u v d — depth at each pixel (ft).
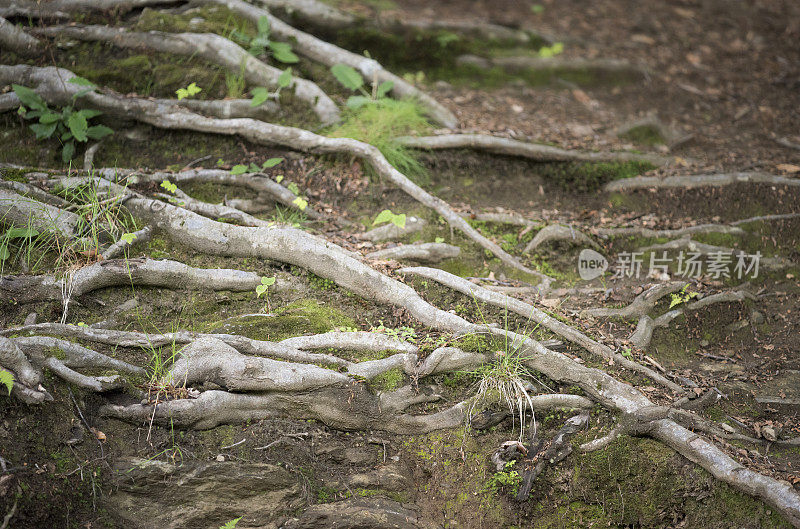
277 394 12.76
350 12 22.27
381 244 16.47
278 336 13.65
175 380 12.55
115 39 18.76
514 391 13.52
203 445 12.25
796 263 18.21
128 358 12.82
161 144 17.78
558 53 24.89
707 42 27.86
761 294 17.53
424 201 17.40
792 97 24.66
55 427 11.65
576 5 30.19
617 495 13.23
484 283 16.07
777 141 22.21
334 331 13.78
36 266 13.85
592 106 23.22
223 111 18.28
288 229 15.21
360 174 17.99
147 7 19.67
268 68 19.20
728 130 22.85
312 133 17.93
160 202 15.29
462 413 13.41
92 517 11.43
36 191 14.92
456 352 13.73
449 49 23.39
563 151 19.80
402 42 22.70
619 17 29.37
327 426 13.07
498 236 17.51
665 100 24.20
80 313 13.47
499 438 13.38
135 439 12.03
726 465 12.74
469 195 18.79
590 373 13.87
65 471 11.41
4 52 17.99
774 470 13.04
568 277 17.19
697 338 16.35
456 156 19.24
